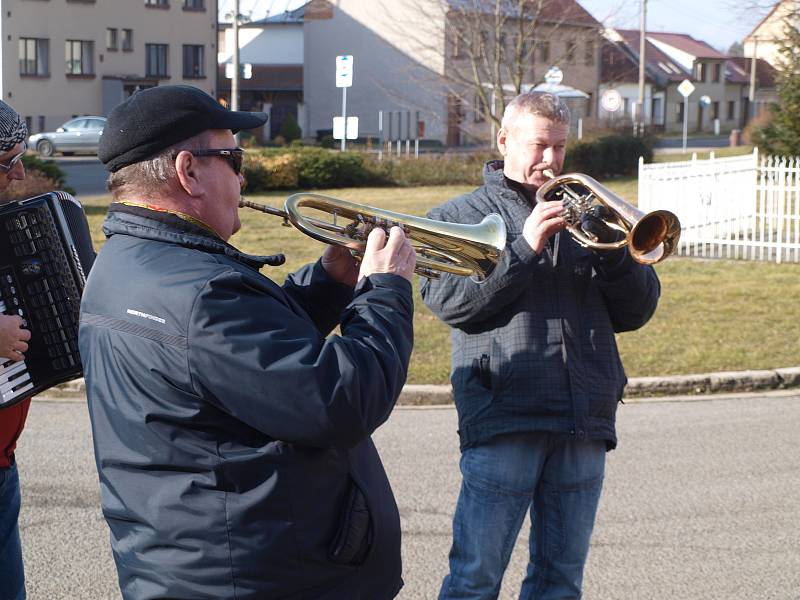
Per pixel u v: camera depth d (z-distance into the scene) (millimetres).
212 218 2344
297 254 13945
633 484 5801
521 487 3404
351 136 26000
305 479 2215
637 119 40156
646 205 14305
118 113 2301
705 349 8695
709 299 10883
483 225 2896
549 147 3441
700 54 78688
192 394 2160
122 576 2297
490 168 3633
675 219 2996
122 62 50094
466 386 3473
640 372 8102
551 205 3211
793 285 11750
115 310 2215
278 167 25312
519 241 3248
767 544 4945
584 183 3207
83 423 7145
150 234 2268
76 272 3098
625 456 6316
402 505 5473
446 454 6367
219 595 2189
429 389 7723
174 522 2186
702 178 14945
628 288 3408
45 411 7465
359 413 2164
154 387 2166
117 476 2238
